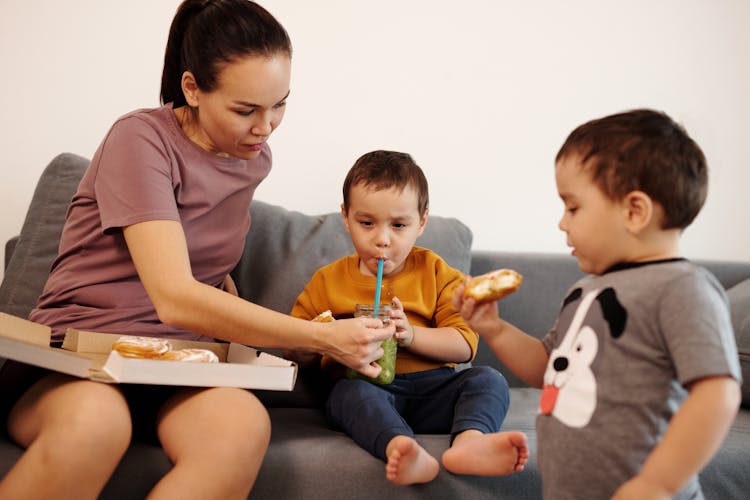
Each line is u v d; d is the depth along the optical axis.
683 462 0.93
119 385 1.22
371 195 1.57
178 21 1.43
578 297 1.14
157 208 1.33
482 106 2.31
